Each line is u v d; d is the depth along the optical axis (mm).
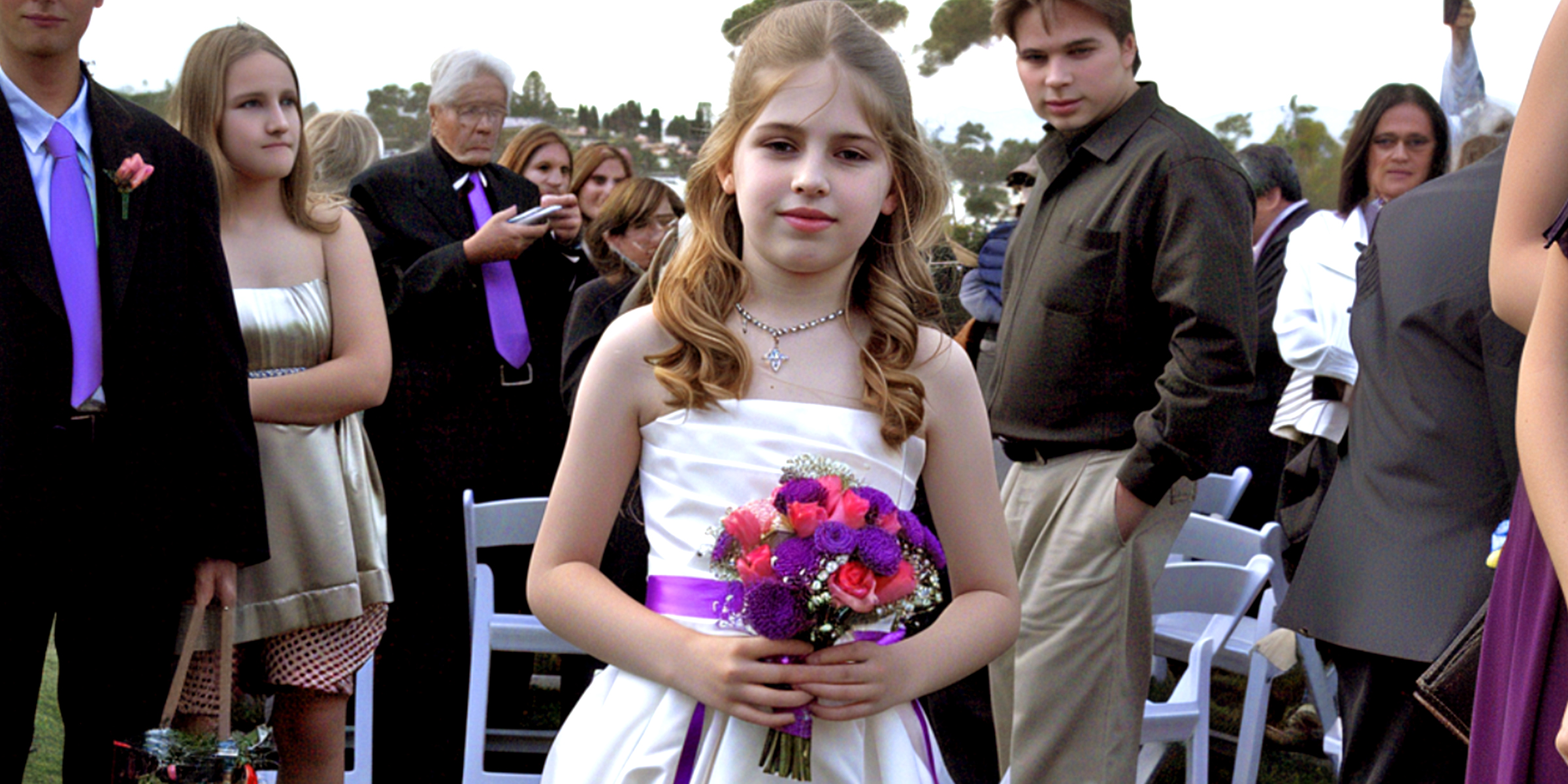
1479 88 5730
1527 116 1764
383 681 4117
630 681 1806
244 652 3045
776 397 1777
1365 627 2551
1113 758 3256
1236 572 3225
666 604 1760
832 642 1642
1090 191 3371
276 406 2951
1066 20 3324
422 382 4207
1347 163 4871
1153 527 3348
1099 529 3273
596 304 4051
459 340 4258
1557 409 1509
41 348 2426
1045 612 3363
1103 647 3289
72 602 2523
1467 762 1995
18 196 2428
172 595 2633
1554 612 1660
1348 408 4004
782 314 1820
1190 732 3311
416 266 4258
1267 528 3664
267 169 3043
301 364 3090
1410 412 2549
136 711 2637
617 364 1812
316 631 3012
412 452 4184
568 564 1814
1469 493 2484
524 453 4340
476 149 4617
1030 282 3490
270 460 2932
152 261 2566
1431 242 2531
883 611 1652
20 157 2441
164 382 2572
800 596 1607
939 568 1737
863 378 1793
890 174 1799
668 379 1756
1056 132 3520
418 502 4176
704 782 1732
